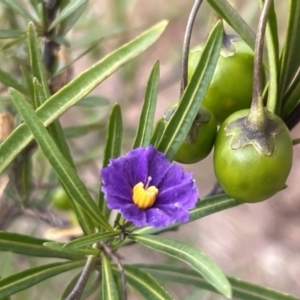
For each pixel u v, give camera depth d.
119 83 0.50
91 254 0.27
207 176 0.72
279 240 0.79
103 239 0.27
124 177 0.26
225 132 0.27
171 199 0.26
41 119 0.27
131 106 0.56
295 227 0.80
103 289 0.27
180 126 0.27
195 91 0.27
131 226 0.28
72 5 0.31
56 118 0.27
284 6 0.58
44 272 0.28
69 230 0.36
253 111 0.26
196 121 0.28
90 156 0.43
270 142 0.26
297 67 0.27
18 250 0.28
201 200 0.28
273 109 0.27
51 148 0.26
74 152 0.49
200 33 0.51
